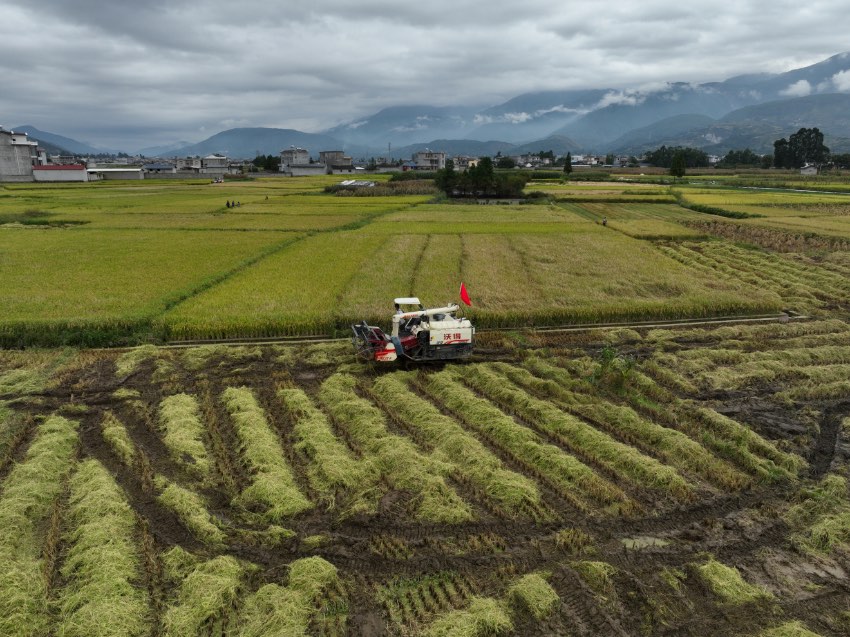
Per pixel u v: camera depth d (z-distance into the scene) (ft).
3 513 35.45
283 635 27.04
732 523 36.78
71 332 71.41
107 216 192.65
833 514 37.47
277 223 175.01
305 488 40.04
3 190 317.22
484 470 41.37
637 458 43.04
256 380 59.47
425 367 63.31
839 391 56.90
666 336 75.41
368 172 592.60
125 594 29.53
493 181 299.17
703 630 28.50
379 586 30.94
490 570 32.22
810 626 28.84
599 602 30.01
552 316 81.00
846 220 181.78
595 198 264.93
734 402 54.80
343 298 86.02
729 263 124.47
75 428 48.14
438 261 115.24
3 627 27.27
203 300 83.87
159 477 40.11
